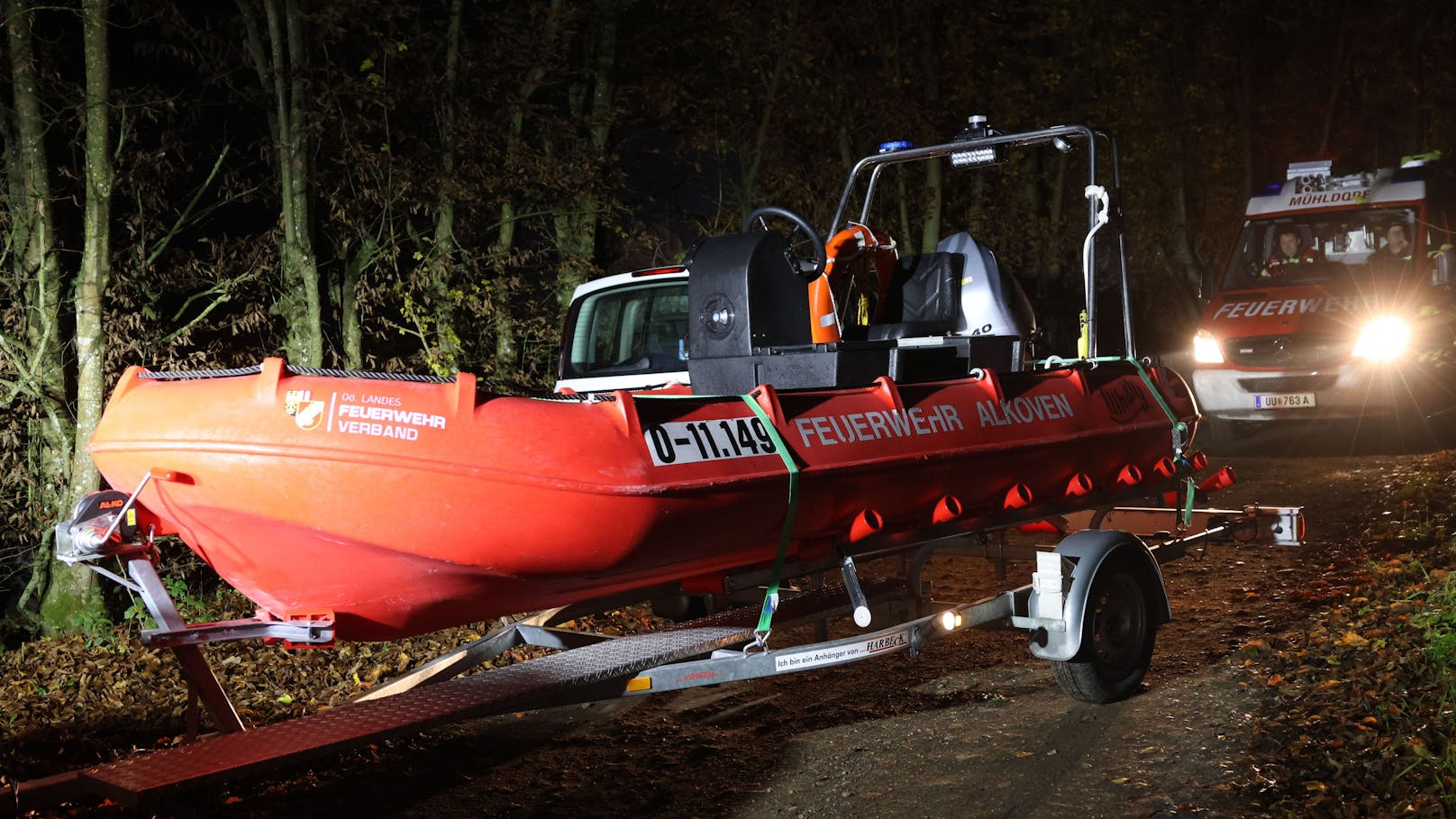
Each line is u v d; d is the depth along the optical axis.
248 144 11.27
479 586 4.12
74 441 8.71
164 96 10.12
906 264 6.59
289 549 3.98
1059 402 5.87
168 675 6.67
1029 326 6.68
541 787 4.64
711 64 15.80
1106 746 4.77
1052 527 6.59
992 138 6.68
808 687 5.73
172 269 9.98
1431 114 27.45
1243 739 4.72
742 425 4.40
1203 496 7.00
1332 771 4.31
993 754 4.75
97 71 8.08
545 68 11.87
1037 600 5.18
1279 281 13.19
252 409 3.89
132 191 9.62
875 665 6.04
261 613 4.25
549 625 5.47
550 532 3.97
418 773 4.79
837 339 5.53
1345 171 13.86
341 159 10.70
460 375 3.96
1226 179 25.64
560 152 12.81
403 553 3.95
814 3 15.23
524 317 12.67
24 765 5.08
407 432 3.85
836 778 4.59
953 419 5.20
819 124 16.09
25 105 8.41
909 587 5.70
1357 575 7.29
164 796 3.37
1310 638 5.95
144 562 4.04
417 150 11.68
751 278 5.09
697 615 6.27
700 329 5.23
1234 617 6.71
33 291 8.92
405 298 11.02
